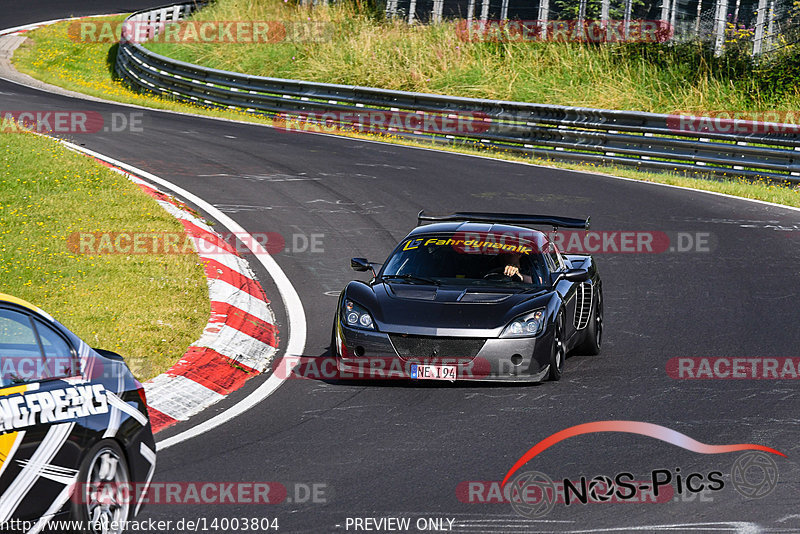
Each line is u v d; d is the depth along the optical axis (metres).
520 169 75.81
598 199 64.00
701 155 76.19
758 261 48.84
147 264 42.59
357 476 22.03
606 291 43.88
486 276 33.06
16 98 97.94
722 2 106.50
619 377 31.36
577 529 18.92
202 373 30.62
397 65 119.19
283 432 25.48
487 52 116.44
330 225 54.84
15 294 37.06
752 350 34.34
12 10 175.88
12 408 15.95
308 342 35.66
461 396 29.19
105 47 155.25
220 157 73.44
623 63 106.81
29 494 15.94
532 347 29.73
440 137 91.56
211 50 135.50
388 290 31.97
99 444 17.75
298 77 122.75
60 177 53.94
